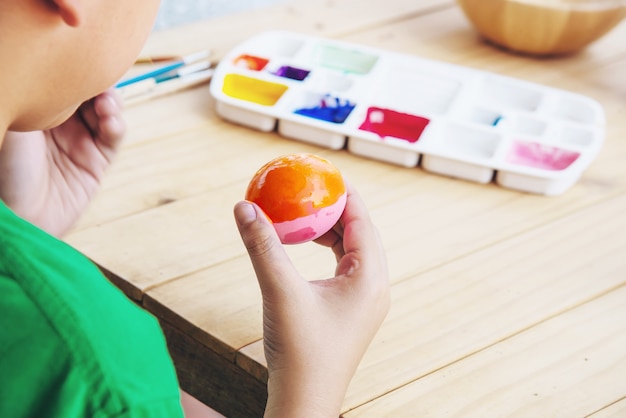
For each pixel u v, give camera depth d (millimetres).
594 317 784
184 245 865
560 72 1275
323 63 1229
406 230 903
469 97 1127
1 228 471
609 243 897
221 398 775
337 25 1391
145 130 1075
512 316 780
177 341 791
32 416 457
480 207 954
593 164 1054
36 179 819
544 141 1034
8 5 465
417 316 774
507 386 697
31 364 452
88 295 476
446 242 886
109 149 878
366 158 1041
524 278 834
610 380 708
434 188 988
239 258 850
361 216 727
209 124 1099
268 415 618
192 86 1188
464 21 1442
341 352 637
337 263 771
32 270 460
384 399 677
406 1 1513
